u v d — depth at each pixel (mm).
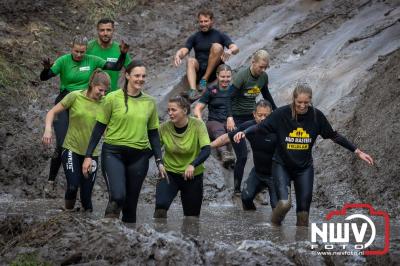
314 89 20547
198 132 14023
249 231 12906
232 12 27188
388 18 23250
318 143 18547
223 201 17438
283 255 11000
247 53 23797
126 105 13062
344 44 22375
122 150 13156
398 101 17406
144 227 11797
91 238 11344
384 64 20016
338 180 17094
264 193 17516
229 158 18516
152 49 25391
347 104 19234
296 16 25688
